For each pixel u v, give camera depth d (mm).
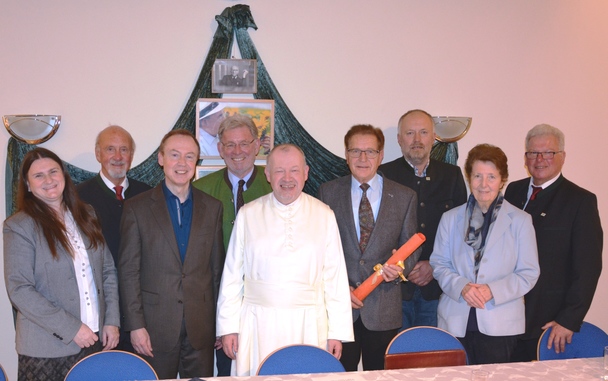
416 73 3787
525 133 3957
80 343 2406
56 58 3438
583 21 3973
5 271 2414
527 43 3916
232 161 3031
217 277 2781
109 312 2615
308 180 3684
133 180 3320
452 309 2805
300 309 2500
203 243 2705
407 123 3316
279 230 2549
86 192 3098
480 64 3865
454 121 3764
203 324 2703
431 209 3328
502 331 2674
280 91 3637
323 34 3666
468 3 3826
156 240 2641
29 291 2365
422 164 3359
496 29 3871
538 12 3916
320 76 3674
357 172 2859
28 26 3406
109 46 3477
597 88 4020
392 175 3381
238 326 2578
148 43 3508
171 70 3533
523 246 2736
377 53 3732
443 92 3826
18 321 2496
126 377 2061
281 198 2555
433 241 3314
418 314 3396
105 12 3461
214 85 3541
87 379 2039
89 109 3475
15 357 3498
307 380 1954
